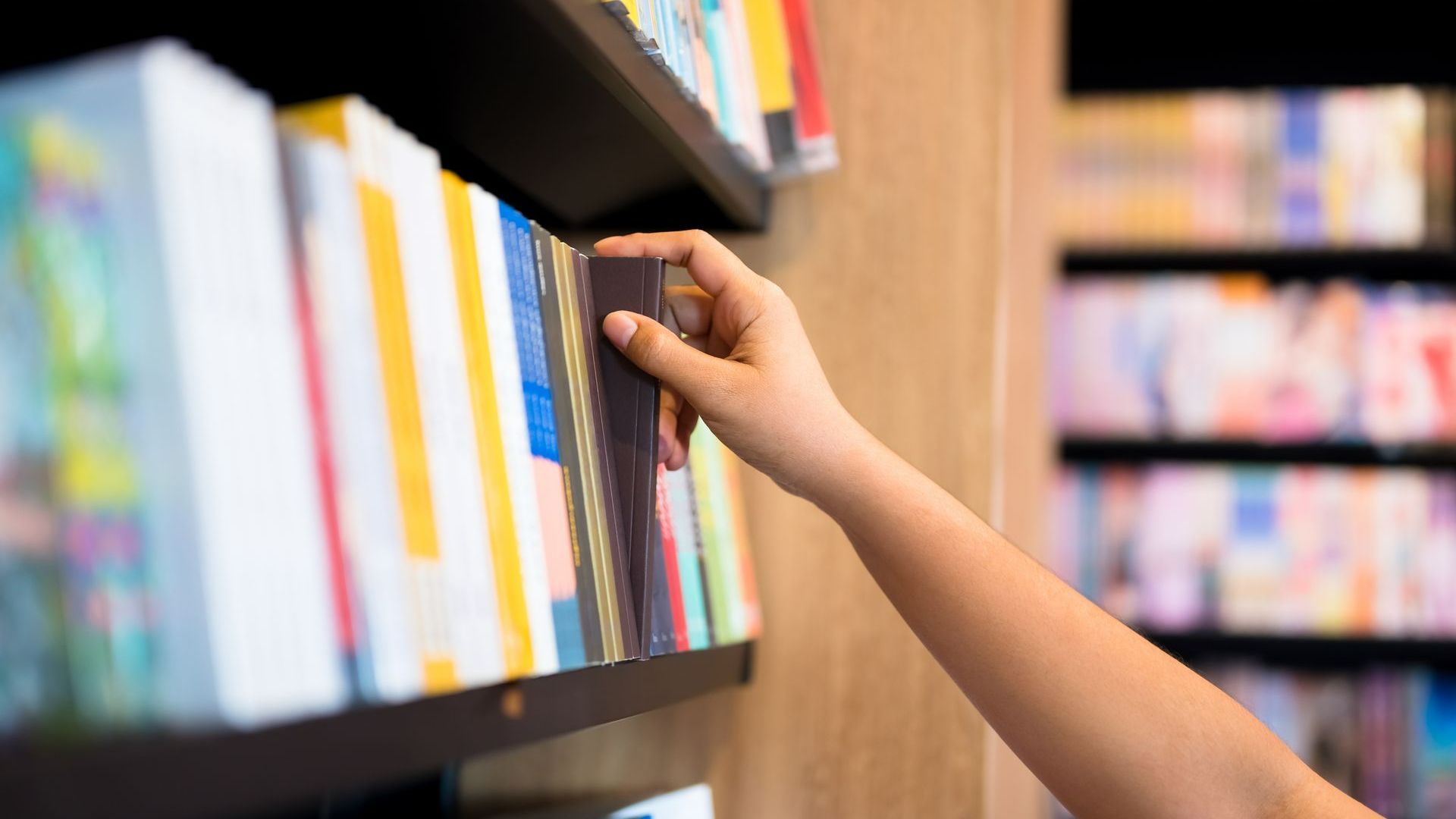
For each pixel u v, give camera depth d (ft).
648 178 3.71
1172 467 7.34
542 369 2.30
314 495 1.46
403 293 1.75
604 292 2.71
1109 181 7.41
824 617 4.32
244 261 1.37
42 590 1.16
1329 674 7.23
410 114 2.82
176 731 1.24
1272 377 7.28
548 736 2.12
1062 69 7.85
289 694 1.36
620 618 2.50
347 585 1.51
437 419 1.81
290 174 1.51
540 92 2.67
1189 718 2.41
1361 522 7.13
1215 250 7.27
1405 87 7.66
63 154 1.22
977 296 4.49
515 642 1.97
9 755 1.11
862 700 4.26
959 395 4.45
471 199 2.07
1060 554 7.36
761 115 4.06
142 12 1.89
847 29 4.67
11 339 1.16
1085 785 2.48
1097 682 2.44
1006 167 4.55
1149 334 7.38
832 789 4.23
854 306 4.52
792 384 2.65
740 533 4.04
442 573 1.76
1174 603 7.23
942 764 4.19
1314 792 2.38
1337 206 7.22
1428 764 7.07
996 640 2.51
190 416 1.25
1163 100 7.39
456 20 2.12
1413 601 7.04
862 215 4.56
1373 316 7.22
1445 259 7.13
